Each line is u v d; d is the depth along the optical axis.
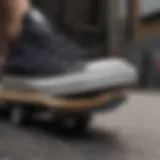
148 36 12.50
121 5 13.36
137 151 3.12
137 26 12.82
